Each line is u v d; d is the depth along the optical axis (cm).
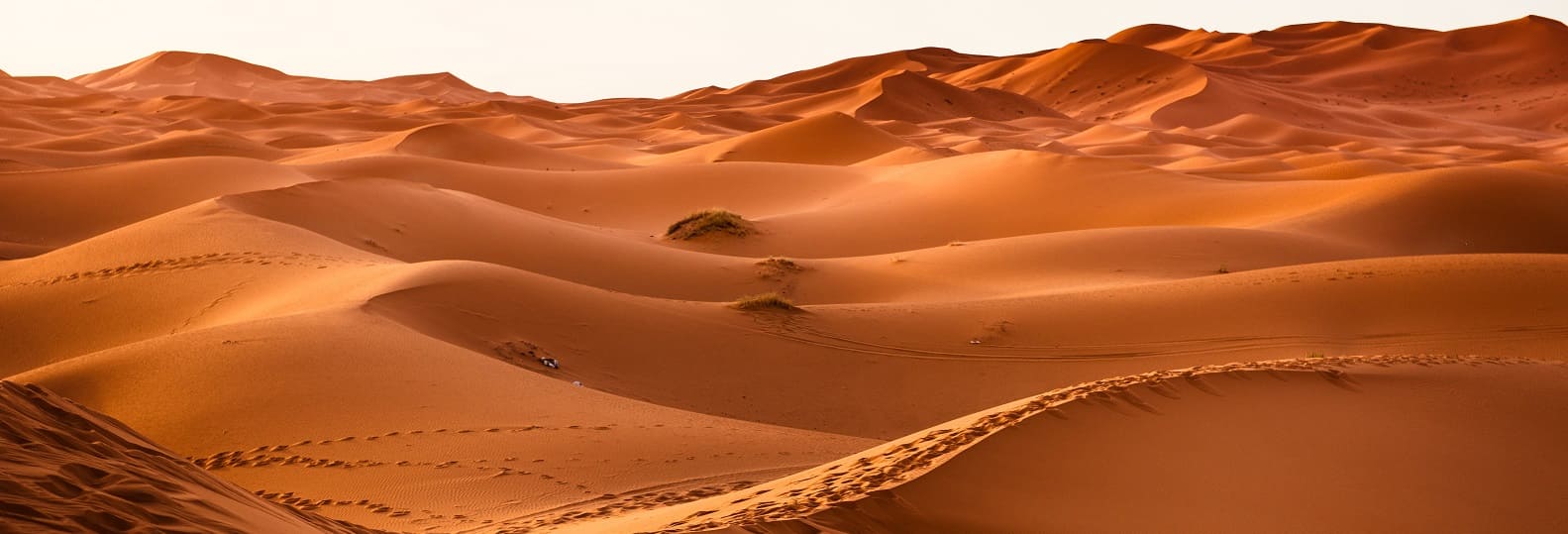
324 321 2053
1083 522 852
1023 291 3650
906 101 19438
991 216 6056
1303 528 908
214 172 5884
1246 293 2922
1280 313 2784
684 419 1836
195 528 510
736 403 2264
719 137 14150
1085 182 6438
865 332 2717
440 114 17350
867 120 17900
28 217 5338
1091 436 991
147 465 618
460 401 1712
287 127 15588
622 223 6359
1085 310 2889
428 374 1822
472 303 2445
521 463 1462
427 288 2445
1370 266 3100
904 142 11056
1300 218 5212
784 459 1606
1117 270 4038
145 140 11225
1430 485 1038
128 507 500
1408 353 2500
